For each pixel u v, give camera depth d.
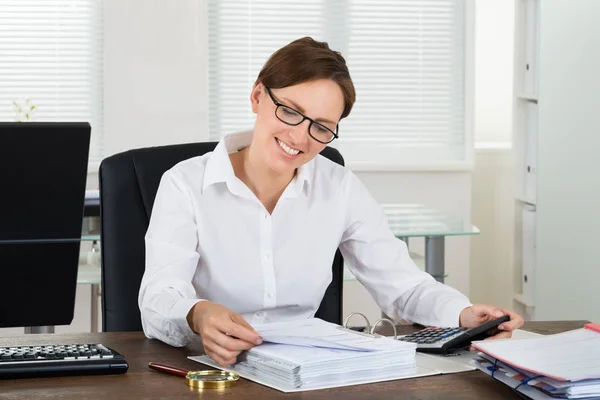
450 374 1.61
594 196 4.01
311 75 1.76
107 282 2.17
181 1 4.86
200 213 2.03
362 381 1.54
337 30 5.12
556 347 1.59
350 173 2.21
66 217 1.33
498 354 1.54
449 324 1.98
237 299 2.06
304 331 1.72
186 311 1.71
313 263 2.10
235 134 2.09
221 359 1.60
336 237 2.14
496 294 5.28
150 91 4.88
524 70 4.78
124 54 4.84
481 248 5.33
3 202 1.30
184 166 2.08
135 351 1.76
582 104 4.08
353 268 2.25
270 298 2.06
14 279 1.33
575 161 4.14
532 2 4.68
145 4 4.84
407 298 2.13
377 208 2.22
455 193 5.13
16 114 4.92
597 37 3.96
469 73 5.16
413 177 5.09
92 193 3.47
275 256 2.06
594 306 4.03
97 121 4.96
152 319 1.81
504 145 5.37
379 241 2.19
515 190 4.85
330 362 1.53
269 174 2.04
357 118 5.17
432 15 5.17
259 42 5.08
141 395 1.45
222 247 2.04
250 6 5.05
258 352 1.58
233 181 2.02
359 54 5.15
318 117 1.79
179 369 1.58
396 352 1.60
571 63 4.14
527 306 4.75
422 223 3.59
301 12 5.10
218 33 5.04
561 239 4.27
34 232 1.33
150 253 1.98
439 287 2.09
